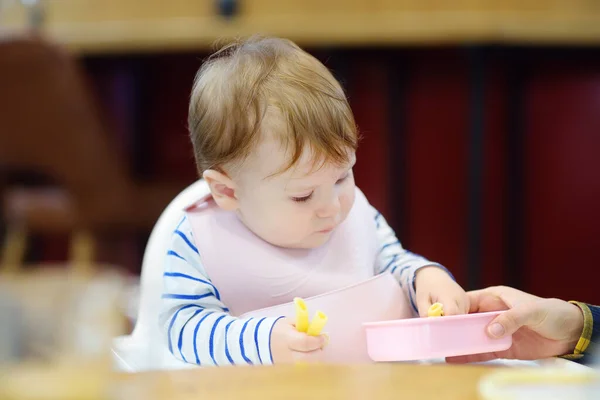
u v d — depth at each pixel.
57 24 3.23
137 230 2.65
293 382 0.58
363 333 1.01
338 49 2.88
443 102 3.12
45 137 2.39
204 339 0.99
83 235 2.72
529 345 0.96
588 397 0.53
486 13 2.72
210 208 1.15
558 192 3.06
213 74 1.13
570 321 0.92
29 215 2.65
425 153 3.15
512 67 3.01
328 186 1.04
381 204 3.16
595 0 2.80
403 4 2.93
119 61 3.23
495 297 1.02
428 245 3.16
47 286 0.51
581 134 3.04
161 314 1.10
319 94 1.05
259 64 1.09
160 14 3.13
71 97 2.36
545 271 3.08
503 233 3.08
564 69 3.02
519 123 3.04
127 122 3.36
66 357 0.49
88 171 2.46
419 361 0.98
